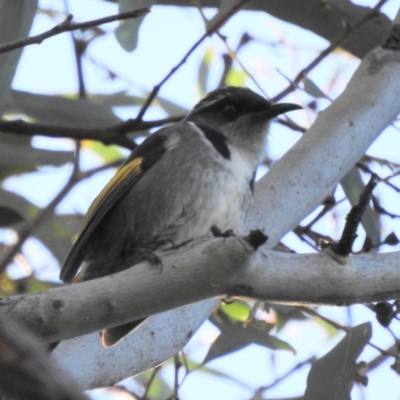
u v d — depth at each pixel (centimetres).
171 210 853
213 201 858
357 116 962
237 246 565
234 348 1037
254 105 974
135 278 554
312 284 596
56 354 730
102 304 540
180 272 561
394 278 624
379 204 1048
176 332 802
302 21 1095
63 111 1137
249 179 889
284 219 906
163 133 900
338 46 1083
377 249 956
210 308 837
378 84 989
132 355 766
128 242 859
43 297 529
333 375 911
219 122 959
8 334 240
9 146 1181
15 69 935
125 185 864
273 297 591
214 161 870
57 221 1276
